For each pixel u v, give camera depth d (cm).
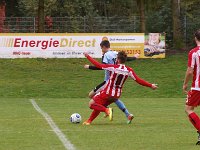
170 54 9562
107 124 3644
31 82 7750
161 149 2541
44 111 4762
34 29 9869
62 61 8831
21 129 3334
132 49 8875
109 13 13812
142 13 9994
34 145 2662
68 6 12194
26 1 12612
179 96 6975
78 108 5128
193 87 2744
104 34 8812
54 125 3566
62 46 8869
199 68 2731
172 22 10394
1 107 5250
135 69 8525
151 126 3525
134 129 3344
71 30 9931
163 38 9031
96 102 3588
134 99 6462
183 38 10306
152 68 8600
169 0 10975
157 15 10850
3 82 7706
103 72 8425
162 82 7762
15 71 8350
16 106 5381
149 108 5125
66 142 2764
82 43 8844
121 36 8788
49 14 12125
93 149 2534
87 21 9962
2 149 2536
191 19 10538
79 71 8431
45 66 8612
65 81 7806
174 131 3247
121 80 3547
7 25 9850
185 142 2773
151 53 9000
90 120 3638
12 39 8825
